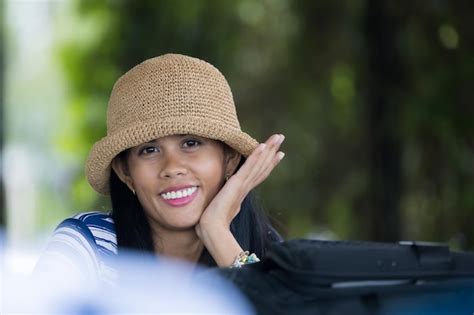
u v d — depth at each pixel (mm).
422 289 2639
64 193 18047
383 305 2566
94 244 3455
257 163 3547
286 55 10234
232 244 3475
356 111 9672
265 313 2492
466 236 8414
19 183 25297
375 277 2537
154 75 3391
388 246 2668
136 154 3449
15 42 17516
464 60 8359
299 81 10180
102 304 2625
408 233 8680
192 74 3410
